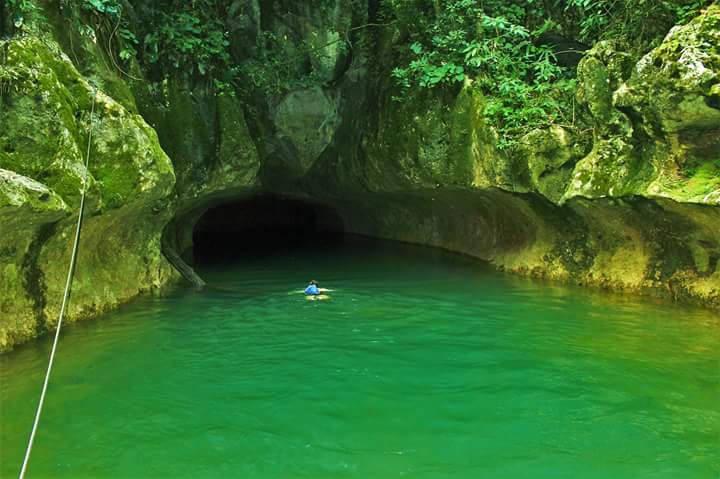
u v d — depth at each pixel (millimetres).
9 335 6098
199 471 3770
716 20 6387
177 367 5730
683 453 4000
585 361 5836
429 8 11062
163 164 7609
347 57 11680
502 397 4980
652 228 8148
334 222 20906
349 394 5051
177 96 9758
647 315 7402
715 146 6781
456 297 8820
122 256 8648
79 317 7301
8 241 5609
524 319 7457
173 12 9617
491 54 9727
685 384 5207
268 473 3742
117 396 4992
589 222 9023
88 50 7602
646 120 7148
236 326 7258
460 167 10352
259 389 5164
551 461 3896
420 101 10797
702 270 7707
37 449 4055
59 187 5930
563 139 8938
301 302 8633
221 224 22500
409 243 16125
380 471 3773
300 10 11156
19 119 5754
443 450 4055
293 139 11805
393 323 7387
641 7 8070
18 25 6312
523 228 10844
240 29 10945
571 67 10266
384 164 11867
